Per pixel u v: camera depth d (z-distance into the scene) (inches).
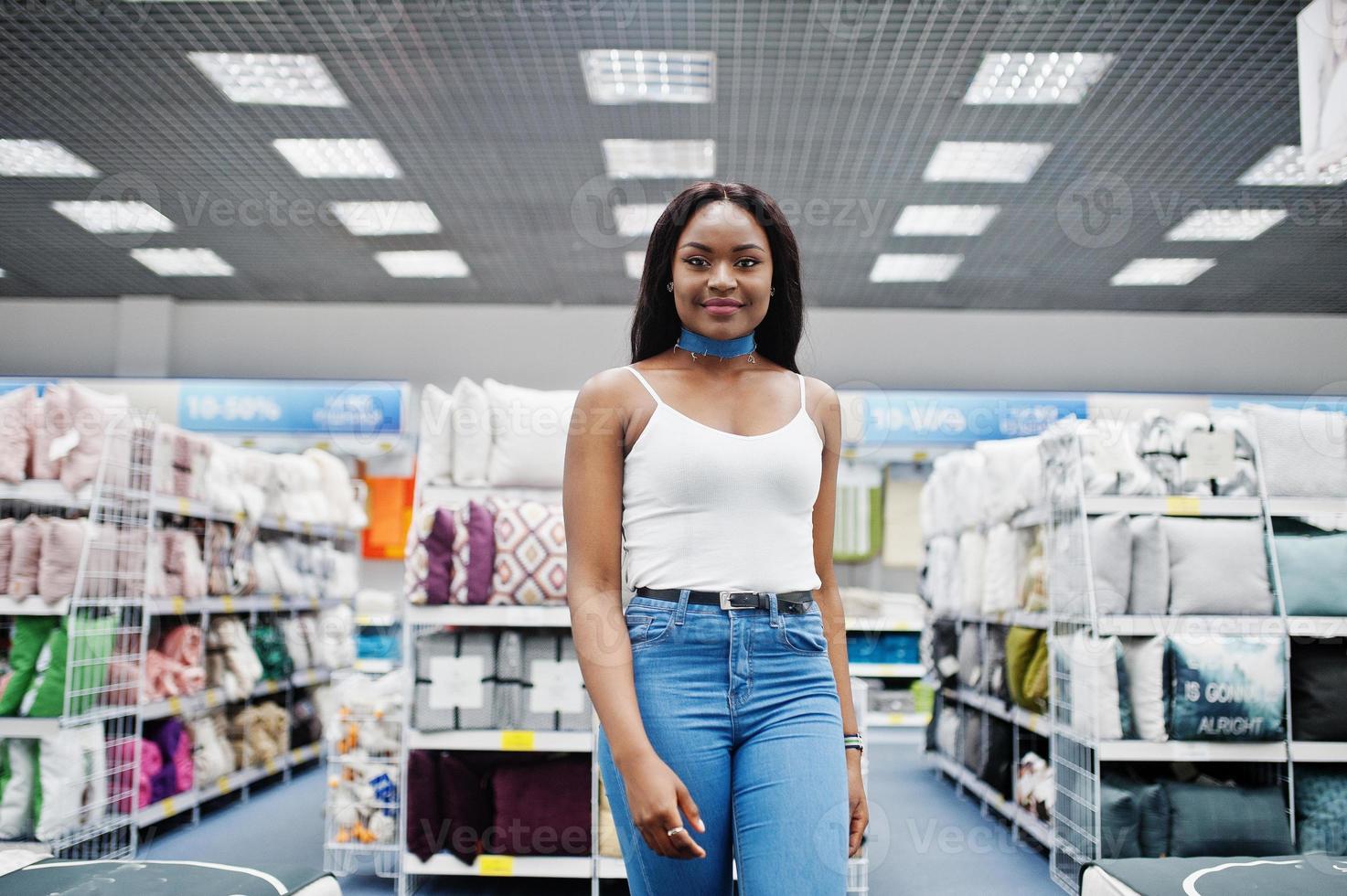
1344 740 103.1
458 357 237.9
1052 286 221.6
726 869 40.0
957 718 160.2
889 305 236.8
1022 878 114.7
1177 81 143.0
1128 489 112.0
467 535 105.0
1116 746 104.7
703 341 43.8
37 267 219.6
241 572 158.6
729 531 40.7
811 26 131.1
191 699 140.9
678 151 167.6
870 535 218.4
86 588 117.1
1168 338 236.5
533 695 104.7
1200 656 103.5
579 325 238.2
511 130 158.4
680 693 39.4
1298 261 204.2
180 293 235.6
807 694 40.6
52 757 112.8
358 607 204.4
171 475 138.1
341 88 146.0
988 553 143.2
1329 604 106.0
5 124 156.6
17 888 57.4
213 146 164.7
